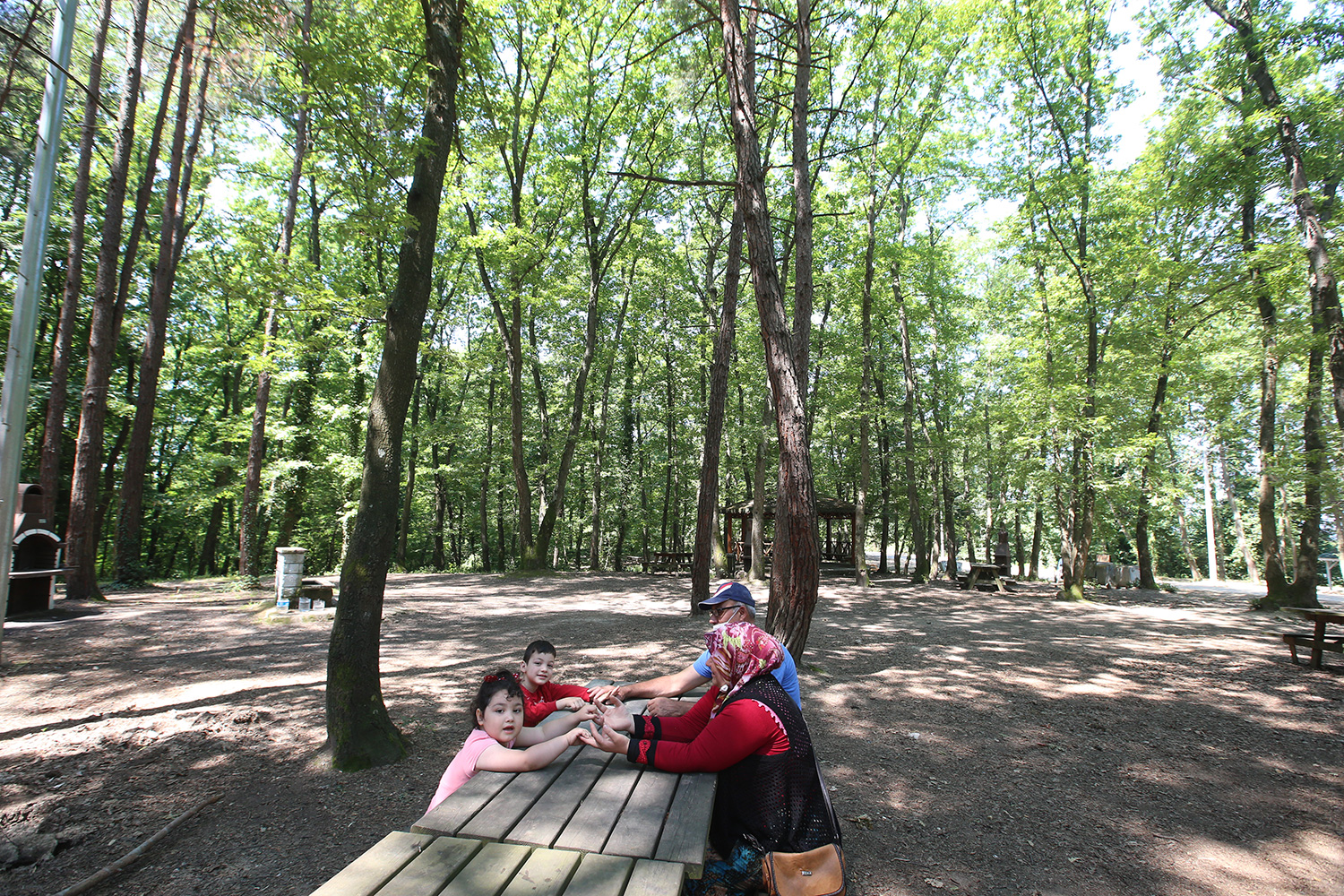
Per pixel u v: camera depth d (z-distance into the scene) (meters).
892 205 21.70
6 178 18.00
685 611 12.88
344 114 5.70
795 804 2.42
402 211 5.88
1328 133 13.66
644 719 2.79
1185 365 17.56
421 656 8.20
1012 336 25.67
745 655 2.66
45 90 4.53
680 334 28.05
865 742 5.46
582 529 31.91
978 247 26.58
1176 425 21.81
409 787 4.25
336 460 19.78
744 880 2.38
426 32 6.06
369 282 22.55
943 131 20.70
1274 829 4.05
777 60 8.46
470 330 29.86
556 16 19.02
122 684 6.50
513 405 21.56
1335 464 14.56
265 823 3.74
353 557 4.81
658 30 18.22
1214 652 9.73
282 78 6.31
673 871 1.73
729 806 2.47
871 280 20.38
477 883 1.69
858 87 17.80
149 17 14.77
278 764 4.58
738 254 11.73
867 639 10.34
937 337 24.97
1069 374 17.88
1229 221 16.53
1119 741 5.63
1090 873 3.50
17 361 4.43
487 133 7.16
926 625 12.17
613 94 21.11
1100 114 18.12
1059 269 19.31
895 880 3.39
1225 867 3.58
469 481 30.28
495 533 37.97
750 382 26.59
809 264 8.73
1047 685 7.55
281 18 7.12
